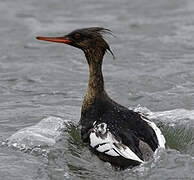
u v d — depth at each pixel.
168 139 11.65
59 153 11.31
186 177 9.70
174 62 17.94
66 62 18.62
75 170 10.56
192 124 12.51
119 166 10.53
